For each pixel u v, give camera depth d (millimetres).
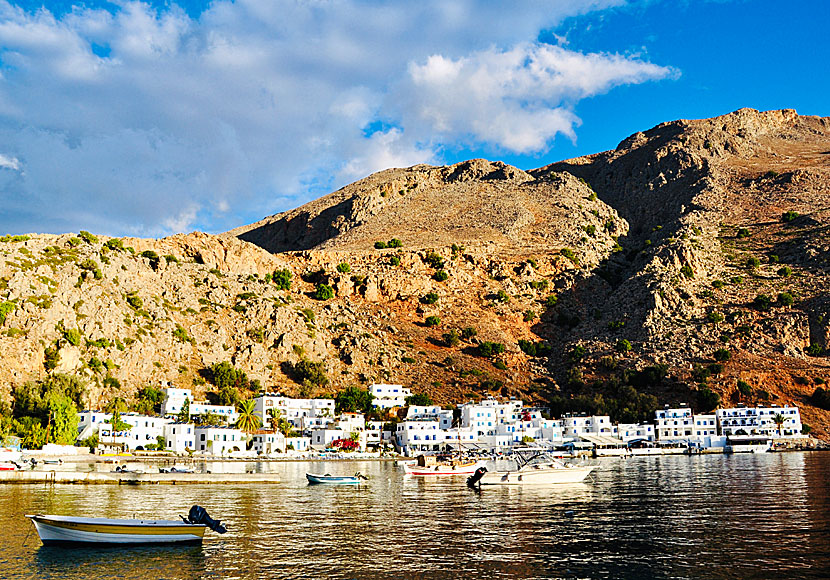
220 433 163125
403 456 170500
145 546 51844
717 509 68250
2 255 177625
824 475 102438
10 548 51219
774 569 43625
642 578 42312
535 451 163750
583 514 66812
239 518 65938
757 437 188375
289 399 190375
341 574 43625
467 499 80125
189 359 195500
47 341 162125
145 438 157875
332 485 99188
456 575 43344
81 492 87938
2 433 134875
